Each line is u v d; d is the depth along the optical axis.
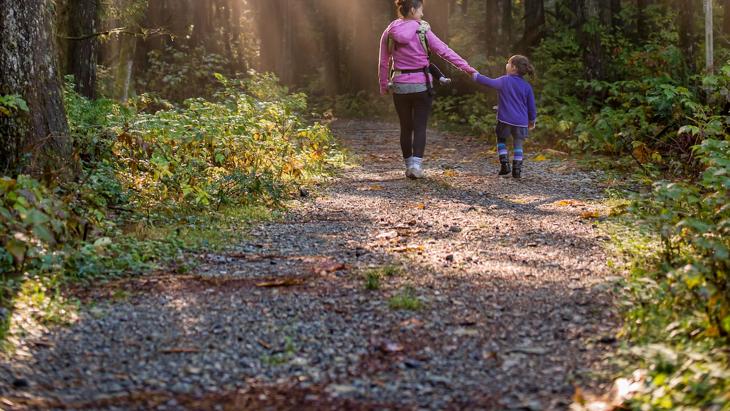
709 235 5.36
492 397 3.42
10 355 3.84
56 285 4.83
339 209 8.02
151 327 4.31
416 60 9.91
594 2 15.19
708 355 3.49
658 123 12.22
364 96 28.30
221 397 3.46
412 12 9.92
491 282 5.10
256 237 6.64
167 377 3.67
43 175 6.44
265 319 4.43
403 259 5.79
